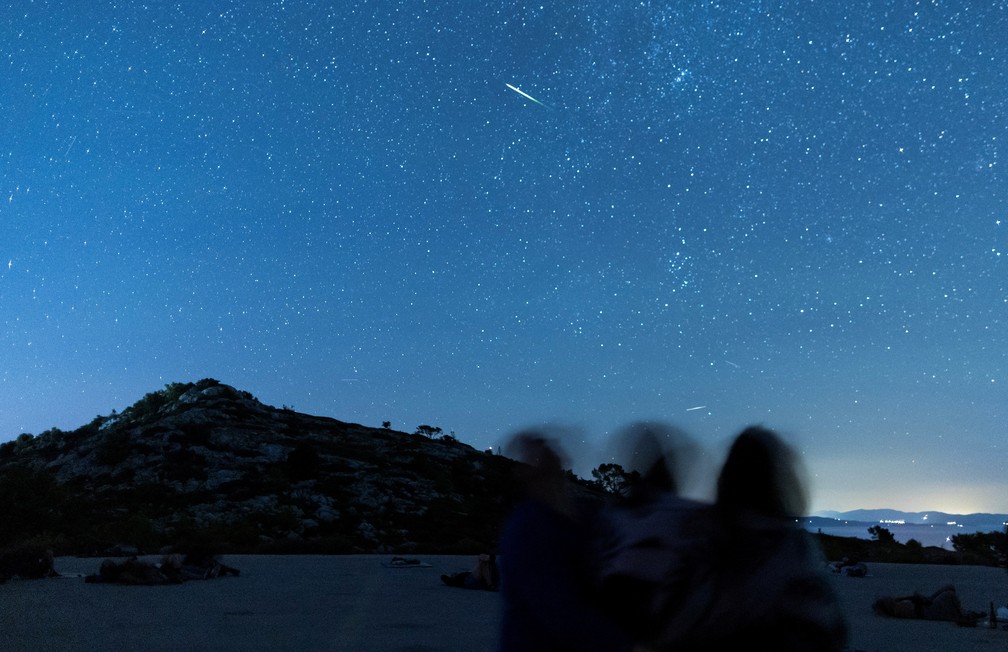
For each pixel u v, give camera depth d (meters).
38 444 73.44
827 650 2.57
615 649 2.44
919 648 8.71
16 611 11.09
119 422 76.31
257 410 76.94
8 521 29.22
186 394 79.75
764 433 2.75
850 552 33.88
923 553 33.47
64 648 7.93
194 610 11.37
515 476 2.78
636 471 2.87
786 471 2.70
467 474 62.91
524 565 2.59
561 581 2.56
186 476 54.38
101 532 31.56
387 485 55.47
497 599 13.55
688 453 2.92
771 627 2.50
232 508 46.69
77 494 49.69
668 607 2.50
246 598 13.19
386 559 26.77
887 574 22.56
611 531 2.66
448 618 10.70
